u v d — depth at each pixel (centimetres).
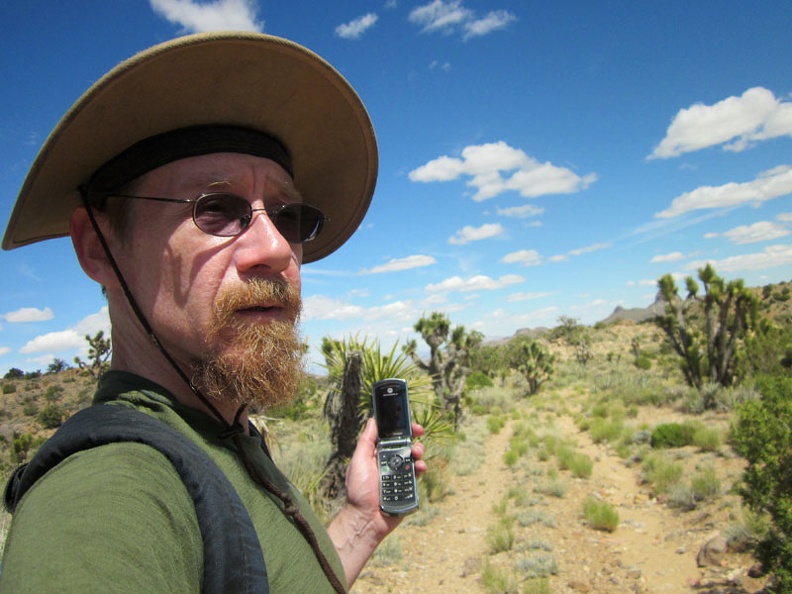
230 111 101
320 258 180
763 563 473
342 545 149
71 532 55
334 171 149
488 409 2523
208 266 92
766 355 1648
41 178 94
